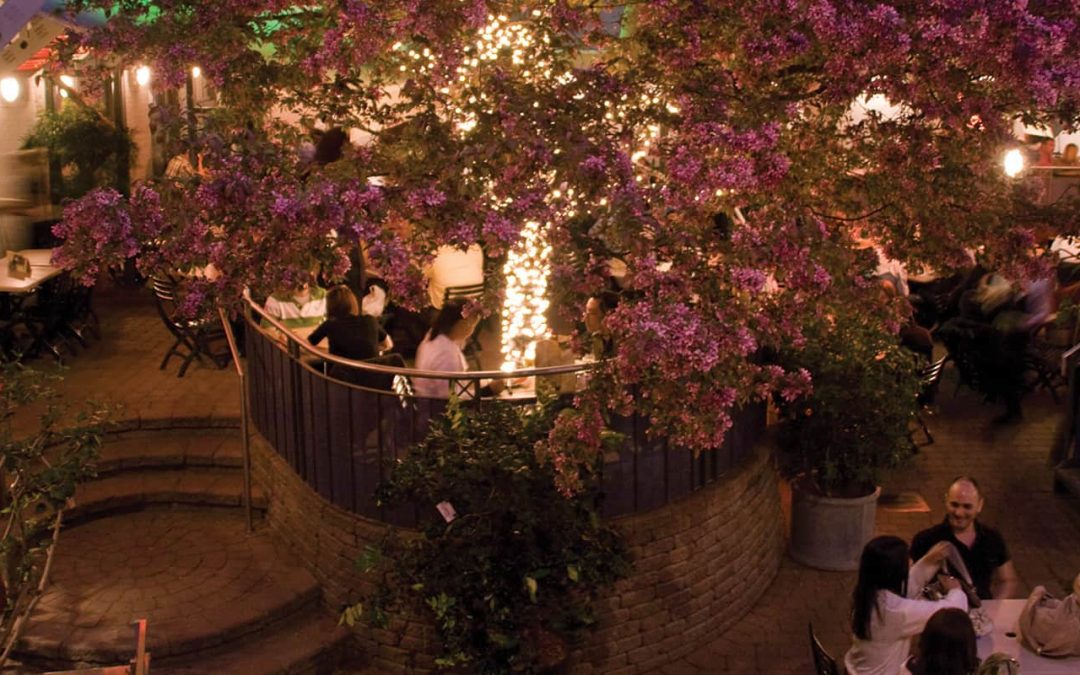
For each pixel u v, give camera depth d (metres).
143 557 8.41
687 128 5.36
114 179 13.22
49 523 7.21
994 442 11.15
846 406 8.55
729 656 7.99
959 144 6.19
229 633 7.52
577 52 6.22
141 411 9.79
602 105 5.57
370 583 7.71
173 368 11.03
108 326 12.48
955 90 5.65
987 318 11.60
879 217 6.37
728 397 4.86
